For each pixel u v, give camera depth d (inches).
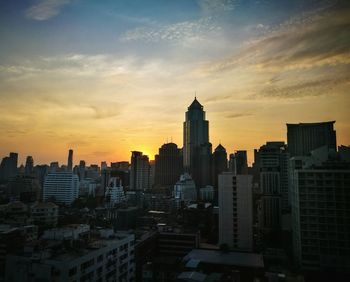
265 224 6127.0
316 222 3139.8
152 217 6294.3
